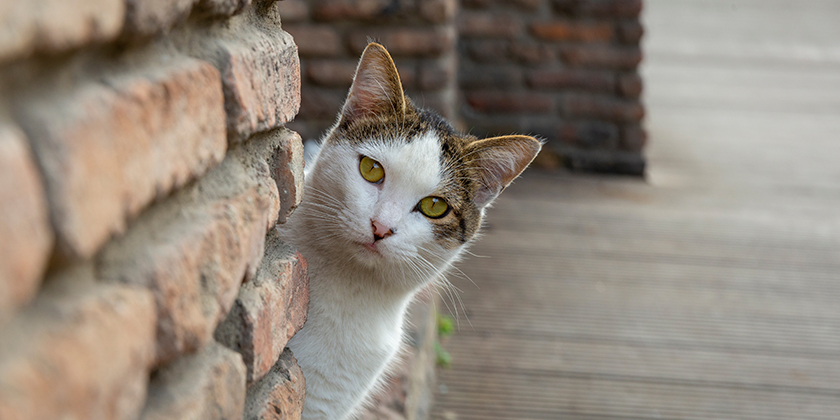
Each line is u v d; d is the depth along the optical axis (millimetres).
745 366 3162
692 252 4305
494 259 4023
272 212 985
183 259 688
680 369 3115
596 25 5270
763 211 5078
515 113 5484
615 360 3154
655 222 4723
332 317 1649
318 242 1730
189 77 712
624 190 5305
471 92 5453
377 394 2121
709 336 3395
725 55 10828
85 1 516
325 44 3736
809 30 12453
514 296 3635
